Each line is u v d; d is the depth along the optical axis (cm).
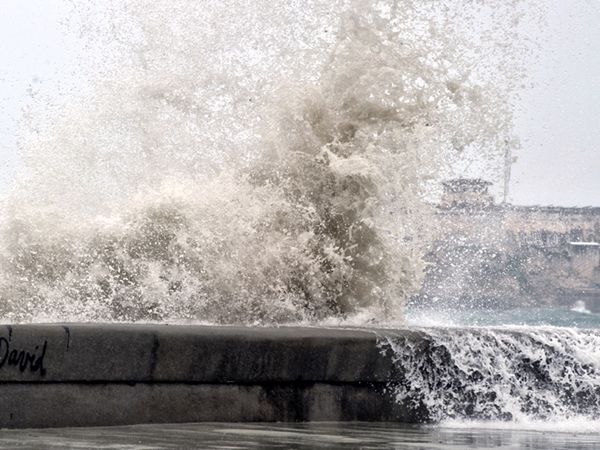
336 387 1193
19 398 995
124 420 1054
